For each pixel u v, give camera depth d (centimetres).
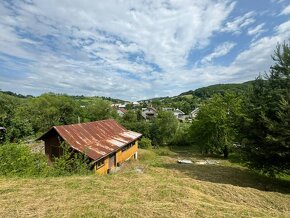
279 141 1287
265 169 1506
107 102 5353
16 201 695
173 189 904
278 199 1027
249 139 1517
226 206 793
